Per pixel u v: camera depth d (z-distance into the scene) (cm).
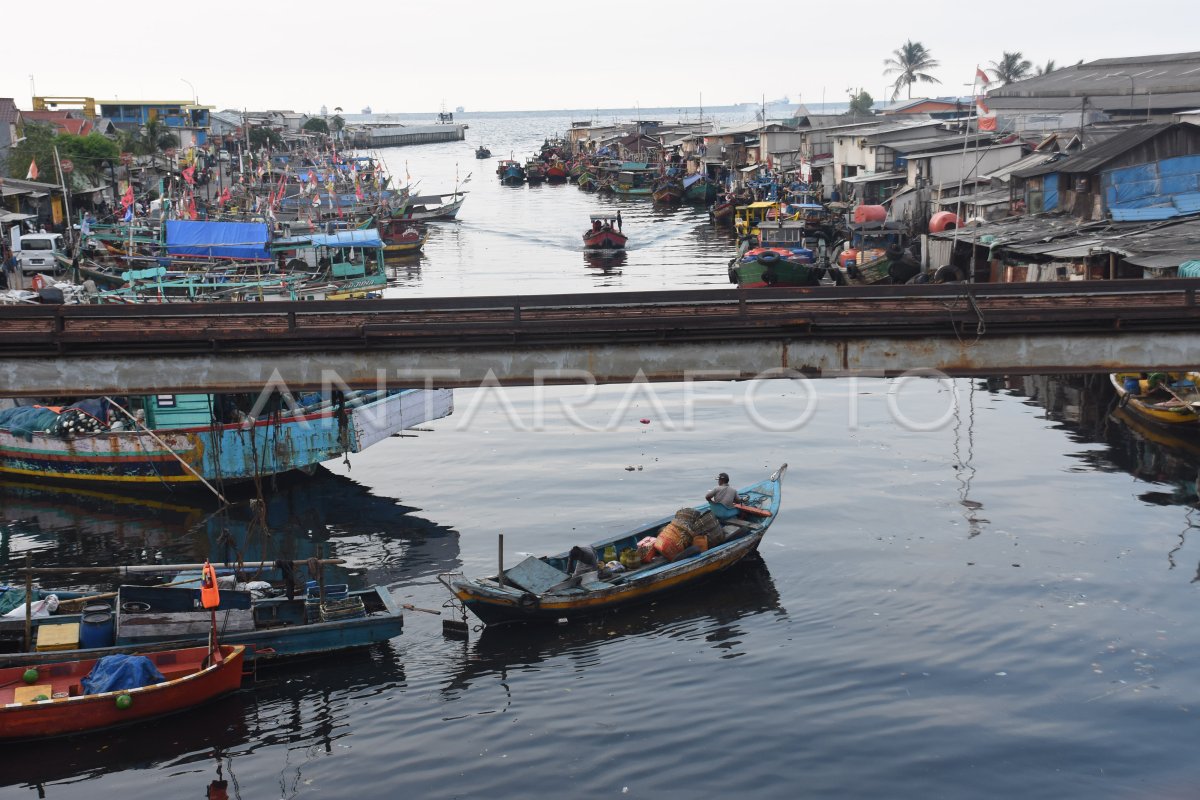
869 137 8012
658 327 2052
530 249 7938
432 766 1747
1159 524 2622
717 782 1688
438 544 2619
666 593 2306
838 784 1673
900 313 2048
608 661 2059
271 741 1827
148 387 2034
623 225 9419
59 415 3070
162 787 1705
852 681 1958
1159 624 2123
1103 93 7800
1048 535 2572
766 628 2169
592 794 1667
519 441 3494
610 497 2917
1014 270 4756
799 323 2059
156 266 5153
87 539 2677
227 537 2495
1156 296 2173
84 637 1973
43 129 7238
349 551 2589
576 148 17388
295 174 11156
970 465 3119
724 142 12238
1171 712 1830
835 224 7169
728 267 6481
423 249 8050
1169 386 3416
